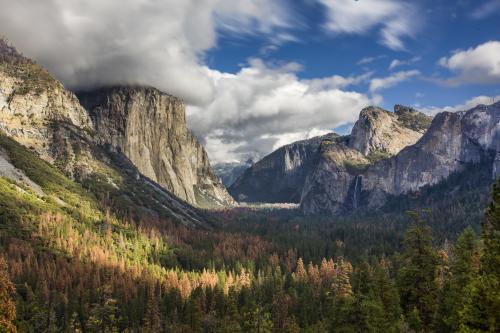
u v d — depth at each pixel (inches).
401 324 2758.4
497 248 1708.9
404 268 2780.5
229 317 5885.8
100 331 5477.4
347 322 2613.2
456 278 2775.6
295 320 5580.7
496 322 1584.6
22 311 5521.7
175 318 6186.0
